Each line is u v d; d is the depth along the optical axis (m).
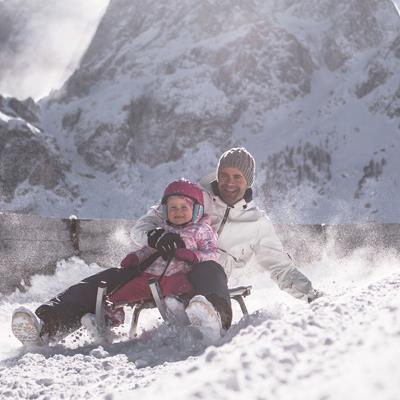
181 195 3.77
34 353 3.20
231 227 4.35
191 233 3.73
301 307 3.04
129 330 3.84
